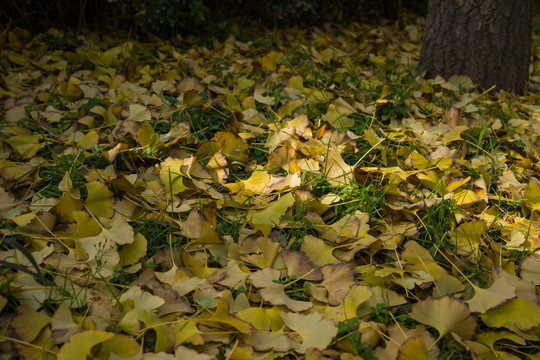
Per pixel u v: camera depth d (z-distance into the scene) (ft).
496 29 5.60
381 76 5.78
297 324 2.91
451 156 4.28
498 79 5.73
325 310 3.08
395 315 3.10
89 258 3.14
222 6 7.52
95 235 3.27
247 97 4.80
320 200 3.75
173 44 6.72
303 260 3.24
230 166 4.06
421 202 3.68
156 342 2.75
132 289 3.00
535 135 4.84
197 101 4.68
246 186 3.79
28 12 6.67
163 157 4.05
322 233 3.52
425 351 2.76
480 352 2.88
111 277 3.10
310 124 4.51
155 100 4.68
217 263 3.32
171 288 3.07
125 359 2.67
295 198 3.65
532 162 4.55
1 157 3.89
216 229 3.49
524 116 5.26
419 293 3.20
